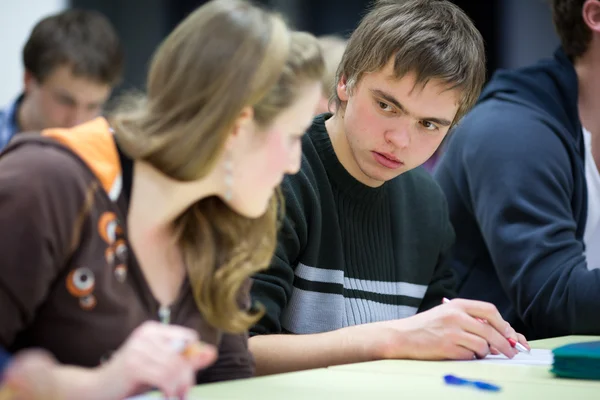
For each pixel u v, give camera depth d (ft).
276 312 6.20
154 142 4.31
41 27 9.31
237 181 4.51
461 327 5.92
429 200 7.53
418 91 6.11
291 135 4.60
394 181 7.29
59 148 4.28
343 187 6.86
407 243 7.29
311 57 4.56
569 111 8.45
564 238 7.61
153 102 4.41
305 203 6.64
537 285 7.46
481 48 6.54
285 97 4.45
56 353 4.28
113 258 4.37
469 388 4.64
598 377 5.04
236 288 4.83
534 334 7.75
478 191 8.07
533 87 8.46
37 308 4.20
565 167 8.09
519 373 5.29
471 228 8.54
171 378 3.54
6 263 3.93
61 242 4.11
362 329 5.99
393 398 4.30
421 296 7.37
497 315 6.15
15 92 14.30
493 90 8.64
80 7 15.28
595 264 8.72
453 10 6.47
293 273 6.53
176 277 4.77
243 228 4.90
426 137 6.35
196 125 4.28
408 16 6.25
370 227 7.07
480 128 8.28
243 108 4.33
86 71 9.16
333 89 7.02
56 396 3.39
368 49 6.29
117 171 4.42
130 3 16.11
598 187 8.50
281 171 4.58
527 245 7.59
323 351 5.88
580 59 8.57
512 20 18.03
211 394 4.28
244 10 4.41
